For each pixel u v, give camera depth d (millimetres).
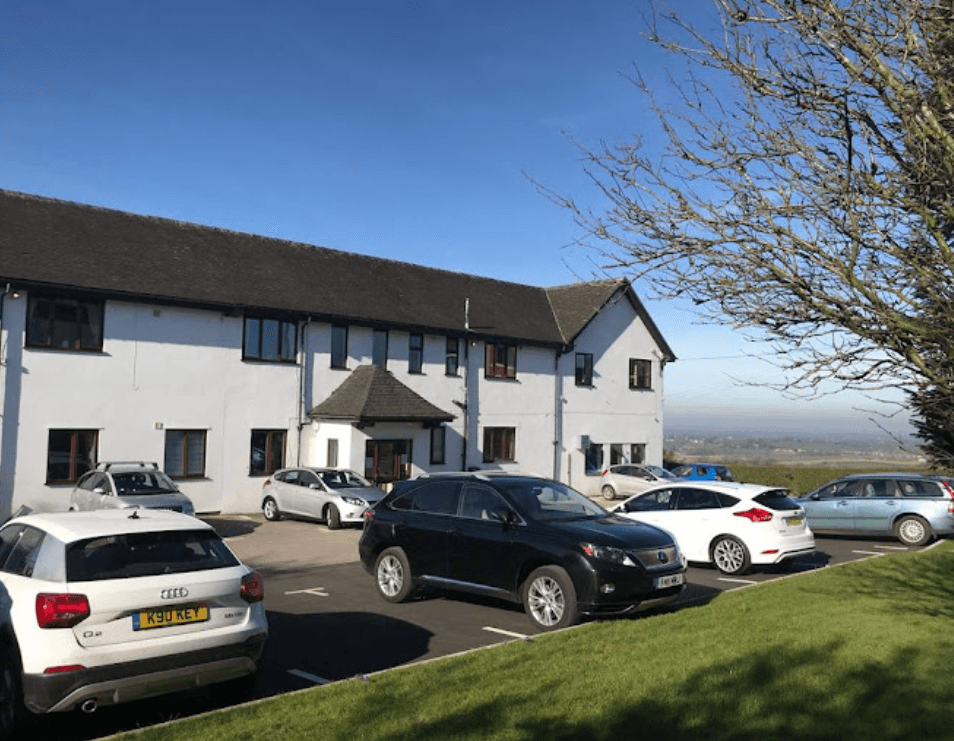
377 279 28578
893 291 4367
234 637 6074
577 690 6316
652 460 36344
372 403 24062
